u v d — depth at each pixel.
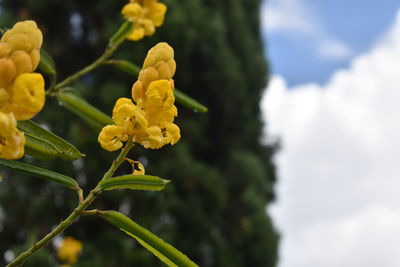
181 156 8.43
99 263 7.38
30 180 7.85
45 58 2.16
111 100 7.99
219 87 9.32
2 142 0.90
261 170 10.05
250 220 9.65
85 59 8.86
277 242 9.99
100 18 8.88
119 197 7.82
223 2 10.27
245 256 9.70
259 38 11.43
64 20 8.80
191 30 8.43
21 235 8.06
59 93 2.20
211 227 8.61
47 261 7.10
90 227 7.87
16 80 0.88
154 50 1.12
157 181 1.14
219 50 9.09
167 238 7.96
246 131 10.02
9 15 8.55
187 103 2.23
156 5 2.34
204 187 8.53
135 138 1.10
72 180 1.20
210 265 8.83
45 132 1.47
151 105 1.08
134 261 7.59
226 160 9.67
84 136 7.70
